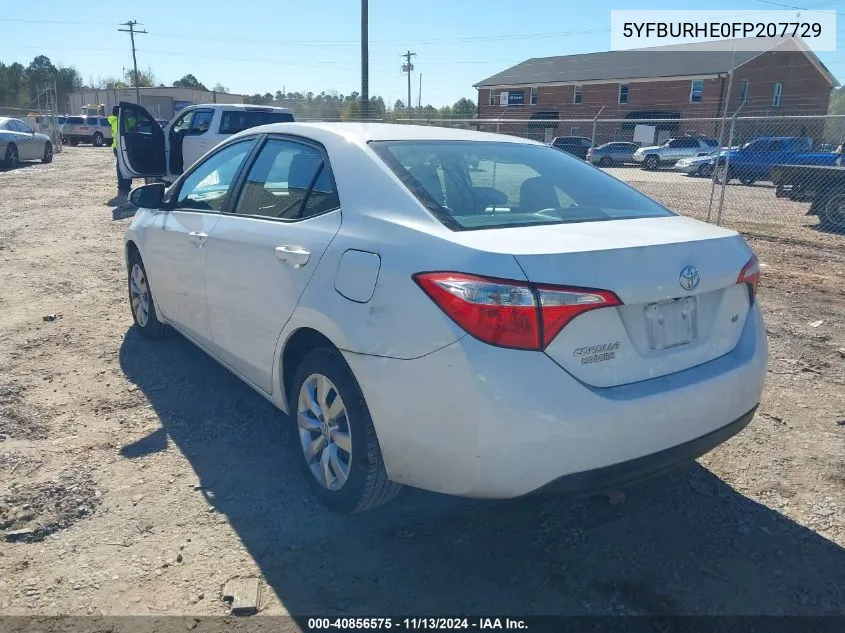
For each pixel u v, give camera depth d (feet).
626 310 8.03
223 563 8.80
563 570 8.77
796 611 8.11
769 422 12.98
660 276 8.13
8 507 9.79
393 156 9.87
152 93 209.26
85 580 8.41
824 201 39.37
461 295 7.53
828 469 11.26
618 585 8.50
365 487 8.92
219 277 11.89
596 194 10.78
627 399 7.82
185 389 14.15
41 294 21.34
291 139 11.43
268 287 10.41
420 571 8.72
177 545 9.13
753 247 33.94
